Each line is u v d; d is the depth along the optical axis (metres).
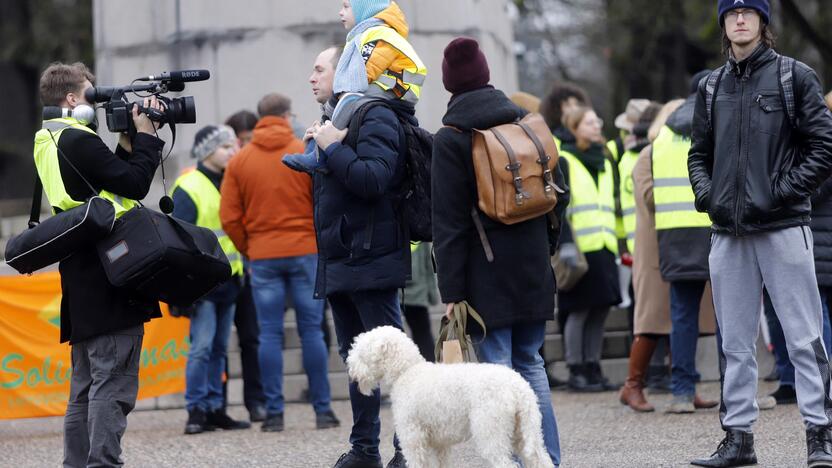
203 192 17.97
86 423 11.68
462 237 11.02
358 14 12.54
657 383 20.08
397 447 12.50
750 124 11.59
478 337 11.18
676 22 45.00
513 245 11.02
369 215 12.16
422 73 12.40
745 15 11.59
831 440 11.48
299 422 18.30
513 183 10.79
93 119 11.74
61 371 19.03
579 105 21.41
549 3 61.00
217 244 11.39
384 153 11.84
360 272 12.17
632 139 20.58
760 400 16.95
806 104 11.41
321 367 17.22
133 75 27.33
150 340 19.62
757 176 11.51
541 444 9.91
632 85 51.00
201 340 17.53
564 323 21.36
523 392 9.84
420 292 19.41
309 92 26.20
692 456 13.20
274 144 16.98
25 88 61.91
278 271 17.03
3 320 18.69
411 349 10.30
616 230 21.94
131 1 27.36
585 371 20.64
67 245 10.88
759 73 11.66
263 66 26.30
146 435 17.55
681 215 16.38
